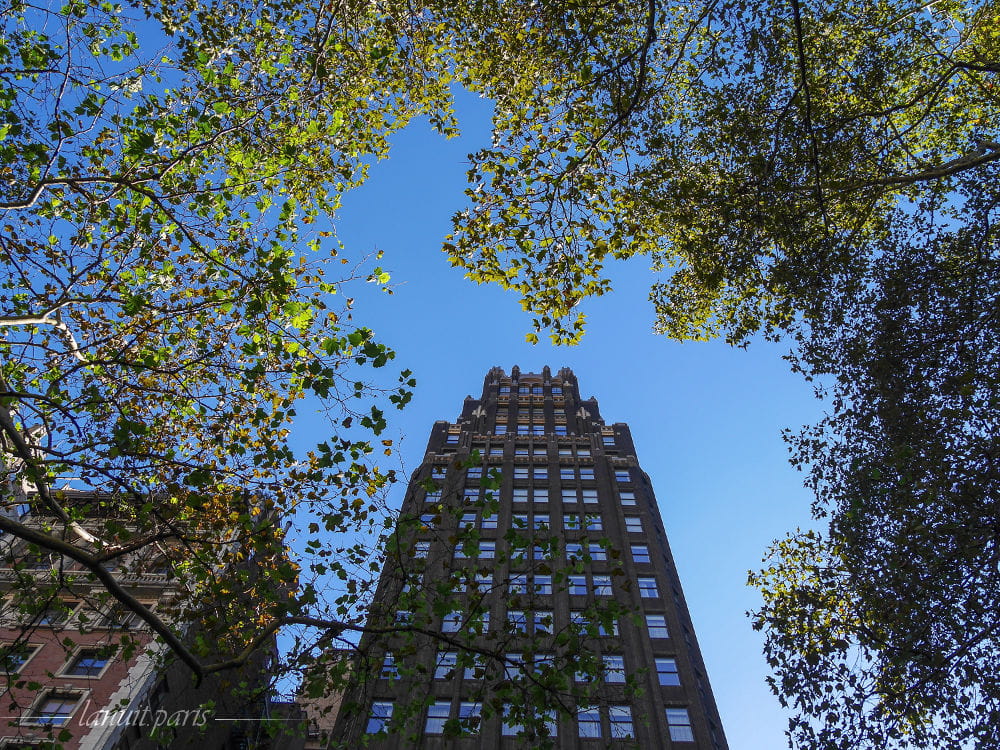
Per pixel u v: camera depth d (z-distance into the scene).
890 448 15.92
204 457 15.45
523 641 35.00
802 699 14.68
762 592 18.67
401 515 13.95
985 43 19.09
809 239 18.59
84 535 14.13
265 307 13.18
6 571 28.88
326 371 12.27
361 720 30.47
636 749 13.90
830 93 19.00
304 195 18.53
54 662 26.84
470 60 19.09
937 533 13.76
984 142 17.53
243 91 15.93
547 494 49.88
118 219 13.68
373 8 18.77
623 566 42.34
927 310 16.64
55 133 12.62
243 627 15.41
